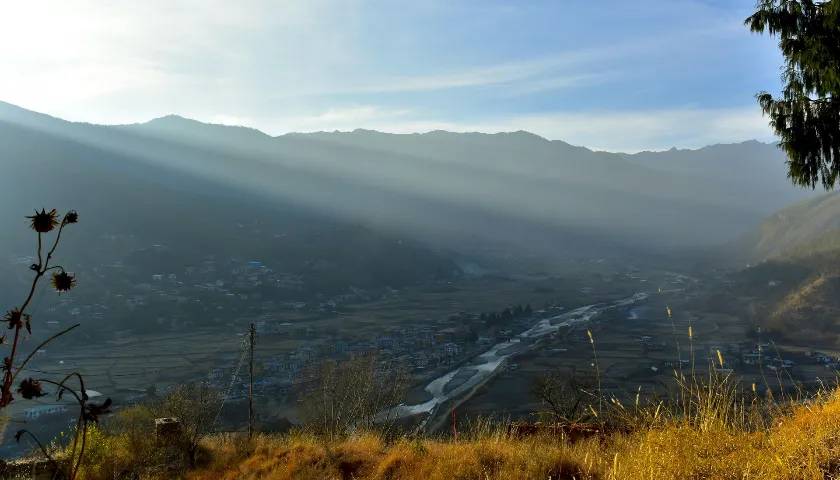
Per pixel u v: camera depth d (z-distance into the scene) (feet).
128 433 39.86
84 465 32.32
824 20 30.58
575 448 20.47
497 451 22.41
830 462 11.71
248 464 32.58
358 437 34.14
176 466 37.40
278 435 44.47
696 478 12.10
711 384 14.78
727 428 13.89
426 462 23.89
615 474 14.07
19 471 19.40
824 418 14.15
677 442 12.99
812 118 32.65
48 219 5.33
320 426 46.16
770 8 32.09
